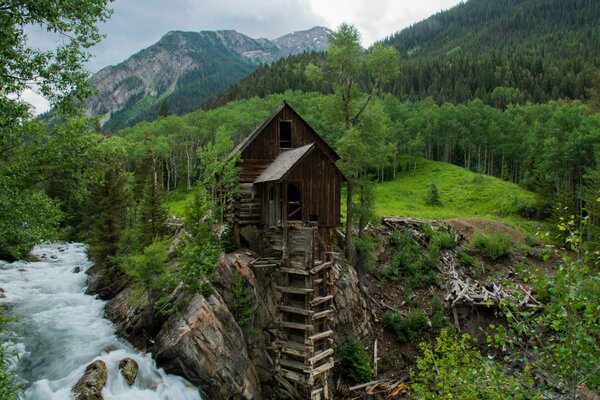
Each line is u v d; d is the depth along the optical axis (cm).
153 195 3541
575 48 19862
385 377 2780
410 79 17100
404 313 3338
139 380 1966
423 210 5703
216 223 3148
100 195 3706
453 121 9394
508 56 19750
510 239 4488
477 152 9644
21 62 1448
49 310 2772
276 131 3067
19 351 2152
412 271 3734
